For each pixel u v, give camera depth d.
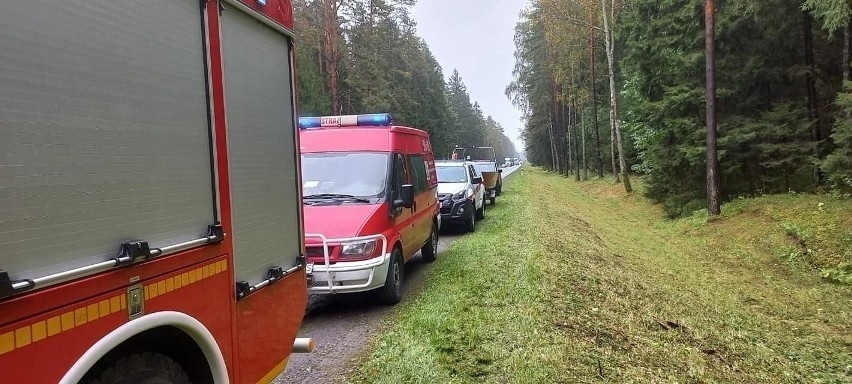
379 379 4.55
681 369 5.25
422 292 7.56
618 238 14.38
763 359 6.04
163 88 2.42
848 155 11.86
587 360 5.00
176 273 2.45
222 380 2.76
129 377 2.25
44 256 1.78
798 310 8.23
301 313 3.95
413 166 8.95
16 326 1.67
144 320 2.19
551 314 6.11
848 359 6.27
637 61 18.28
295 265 3.86
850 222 11.02
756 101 15.95
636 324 6.46
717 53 15.98
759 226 12.76
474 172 16.66
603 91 40.00
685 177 17.36
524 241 11.12
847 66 13.56
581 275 8.36
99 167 2.02
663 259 11.84
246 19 3.25
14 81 1.69
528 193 25.73
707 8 14.65
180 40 2.57
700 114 16.61
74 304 1.88
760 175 16.03
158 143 2.37
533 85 53.50
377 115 8.50
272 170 3.55
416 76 49.91
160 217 2.36
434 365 4.72
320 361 5.16
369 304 7.23
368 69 33.31
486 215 17.58
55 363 1.80
